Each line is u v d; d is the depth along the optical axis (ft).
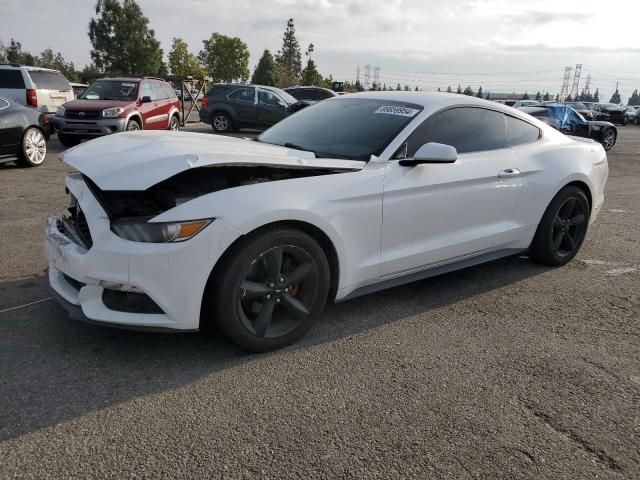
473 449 7.75
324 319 12.02
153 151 9.84
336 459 7.45
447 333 11.52
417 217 11.91
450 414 8.57
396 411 8.60
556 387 9.48
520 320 12.31
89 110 38.99
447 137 12.75
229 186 10.14
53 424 8.00
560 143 15.70
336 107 14.11
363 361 10.19
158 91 47.42
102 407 8.46
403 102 13.15
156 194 9.89
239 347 10.28
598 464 7.54
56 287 10.35
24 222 19.12
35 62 254.47
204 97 58.54
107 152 10.12
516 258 16.97
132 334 10.87
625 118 129.59
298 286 10.58
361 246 11.12
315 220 10.16
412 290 13.99
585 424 8.43
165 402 8.66
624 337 11.57
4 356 9.87
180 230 8.96
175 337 10.81
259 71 267.18
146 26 221.25
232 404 8.66
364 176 10.98
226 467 7.22
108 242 9.04
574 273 15.65
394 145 11.68
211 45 245.45
